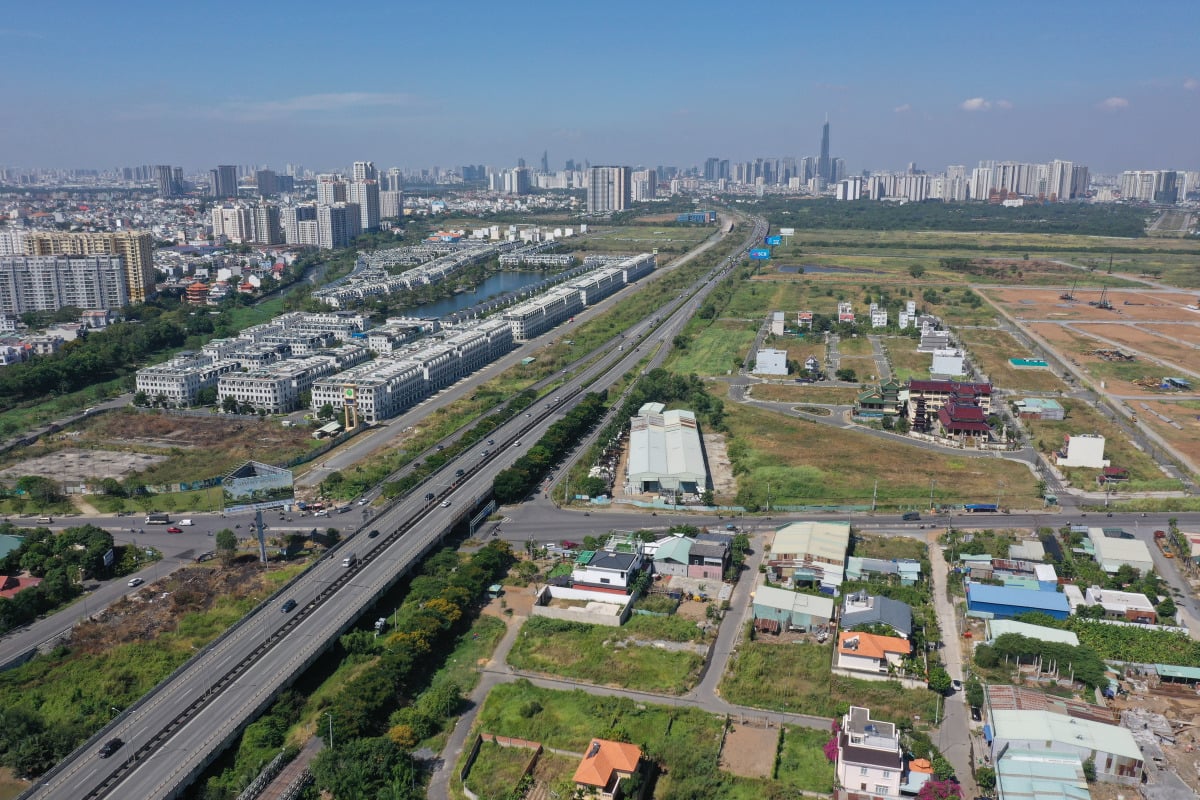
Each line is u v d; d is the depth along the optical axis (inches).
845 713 7716.5
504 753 7278.5
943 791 6471.5
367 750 6978.4
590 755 6756.9
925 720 7623.0
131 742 7185.0
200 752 7027.6
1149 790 6668.3
